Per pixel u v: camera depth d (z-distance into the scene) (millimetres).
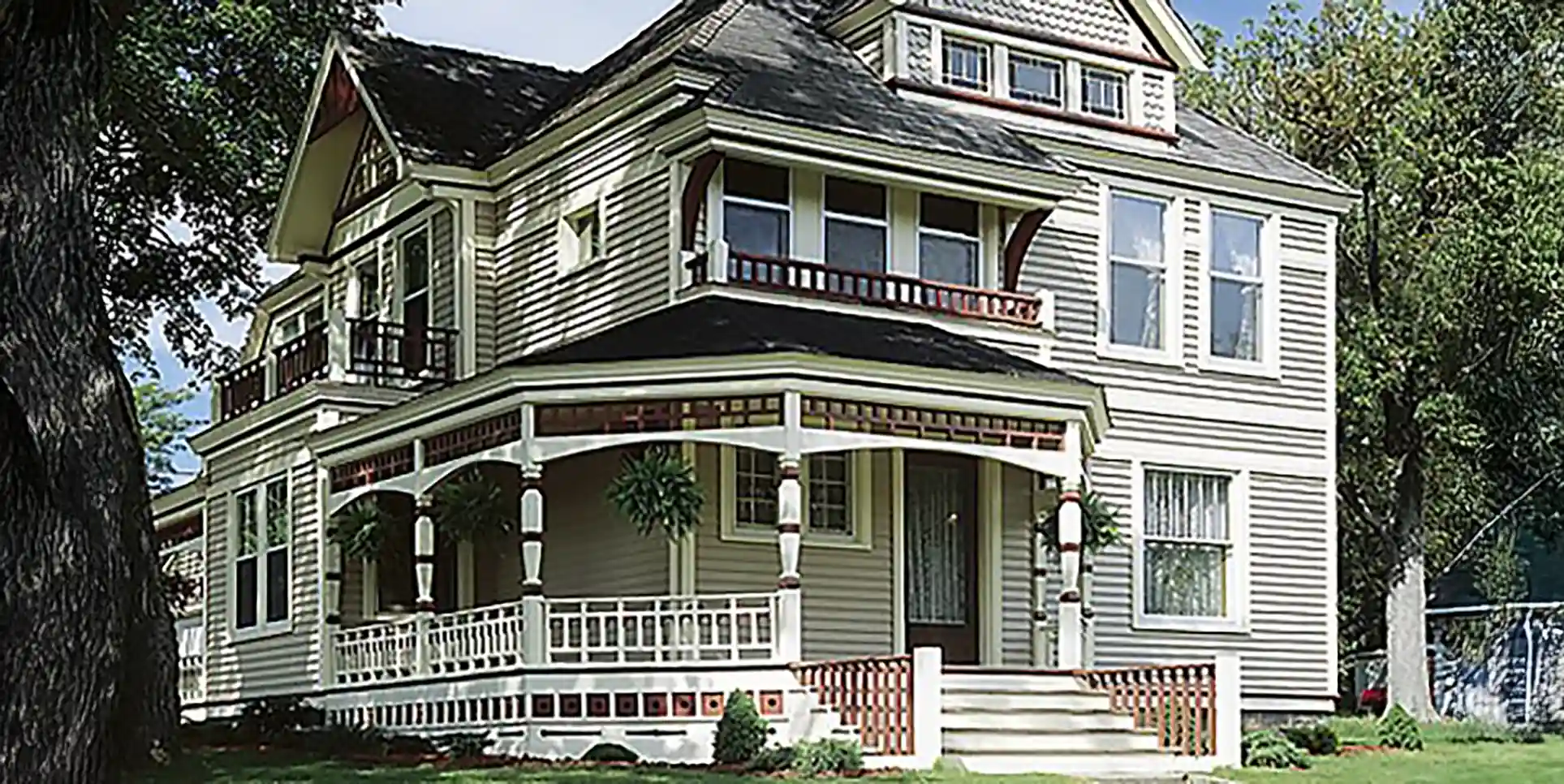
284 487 24797
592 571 21031
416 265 26047
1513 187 28406
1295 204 25469
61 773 12047
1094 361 23453
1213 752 18328
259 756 18828
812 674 18000
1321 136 32031
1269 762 18781
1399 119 30719
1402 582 31359
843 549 20875
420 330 24344
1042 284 23156
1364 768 18656
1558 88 31844
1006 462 18969
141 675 17312
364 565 23812
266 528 25281
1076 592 19234
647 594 20062
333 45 26781
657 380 18141
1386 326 29719
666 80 21312
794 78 21719
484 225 24922
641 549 20219
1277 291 25156
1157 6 24641
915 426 18422
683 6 26703
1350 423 32688
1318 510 25266
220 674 26688
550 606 21078
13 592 11711
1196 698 18547
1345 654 43844
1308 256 25562
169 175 28844
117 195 28766
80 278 12641
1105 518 21812
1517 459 32125
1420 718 30656
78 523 12234
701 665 18172
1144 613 23578
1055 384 19156
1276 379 25047
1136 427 23734
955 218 22375
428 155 24562
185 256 30625
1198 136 25812
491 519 21125
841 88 22062
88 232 12781
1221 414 24484
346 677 22688
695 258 20516
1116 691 19375
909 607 21516
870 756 17156
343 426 22359
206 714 26891
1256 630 24516
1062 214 23469
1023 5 23906
